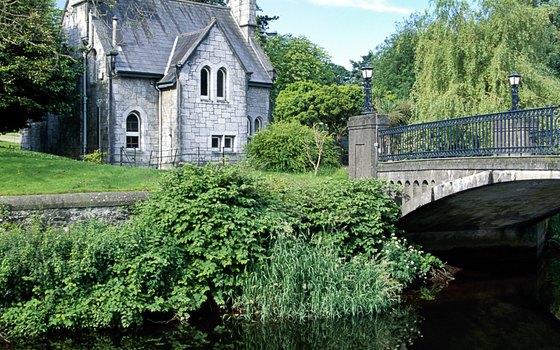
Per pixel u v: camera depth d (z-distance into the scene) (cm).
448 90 2716
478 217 1958
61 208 1579
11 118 2934
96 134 3291
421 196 1684
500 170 1409
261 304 1440
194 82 3256
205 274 1412
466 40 2759
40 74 2539
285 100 3691
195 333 1356
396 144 1834
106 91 3188
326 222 1622
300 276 1476
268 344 1341
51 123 3644
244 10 3891
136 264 1330
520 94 2673
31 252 1283
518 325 1523
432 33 2909
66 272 1287
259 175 1650
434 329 1462
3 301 1259
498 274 2055
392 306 1573
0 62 2550
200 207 1451
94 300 1295
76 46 3444
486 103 2625
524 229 2239
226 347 1292
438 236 2075
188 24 3666
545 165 1284
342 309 1472
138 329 1339
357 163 1961
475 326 1498
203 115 3288
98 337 1294
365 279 1530
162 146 3312
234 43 3781
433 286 1842
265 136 2781
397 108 3950
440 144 1659
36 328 1238
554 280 2028
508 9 2789
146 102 3288
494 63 2664
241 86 3428
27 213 1536
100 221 1538
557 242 2628
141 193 1692
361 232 1675
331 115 3631
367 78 1934
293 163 2689
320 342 1373
